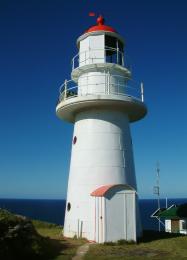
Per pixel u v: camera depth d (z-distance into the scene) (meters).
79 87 18.56
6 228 11.19
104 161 17.41
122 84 18.62
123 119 18.59
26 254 11.29
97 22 19.23
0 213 12.11
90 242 15.64
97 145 17.62
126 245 14.85
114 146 17.77
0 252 10.16
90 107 18.05
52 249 13.47
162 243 15.30
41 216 94.38
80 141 18.14
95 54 18.34
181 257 12.38
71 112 18.91
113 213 15.52
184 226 24.58
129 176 17.91
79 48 19.33
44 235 18.17
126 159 18.02
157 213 27.98
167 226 25.62
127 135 18.56
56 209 149.75
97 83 18.00
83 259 11.97
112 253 13.08
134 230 15.62
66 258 11.84
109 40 18.80
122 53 18.97
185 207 26.12
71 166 18.55
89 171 17.36
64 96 18.23
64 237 17.20
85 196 17.06
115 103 17.47
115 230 15.40
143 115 19.67
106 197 15.54
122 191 15.84
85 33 18.72
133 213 15.80
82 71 18.53
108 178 17.22
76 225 17.03
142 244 15.09
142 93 18.45
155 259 12.01
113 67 18.17
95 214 16.00
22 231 11.89
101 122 17.94
